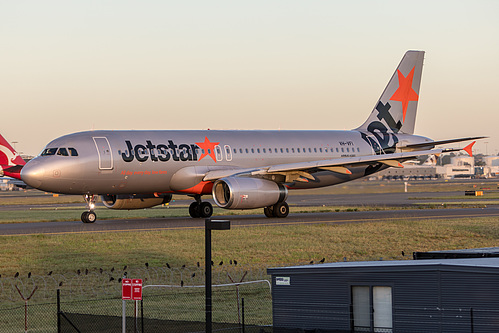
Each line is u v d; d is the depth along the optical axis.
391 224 134.62
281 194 144.62
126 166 139.38
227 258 97.88
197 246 106.50
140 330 58.72
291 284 50.75
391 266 46.69
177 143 146.88
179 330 58.28
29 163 134.50
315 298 49.78
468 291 44.34
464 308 44.47
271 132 164.12
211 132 155.25
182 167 146.25
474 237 120.88
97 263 93.44
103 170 137.00
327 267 49.25
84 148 136.12
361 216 155.75
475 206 195.38
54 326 63.03
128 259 96.19
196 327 59.56
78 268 90.19
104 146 138.00
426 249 108.56
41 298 74.50
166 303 72.88
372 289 47.59
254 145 157.38
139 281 51.66
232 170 146.75
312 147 165.25
